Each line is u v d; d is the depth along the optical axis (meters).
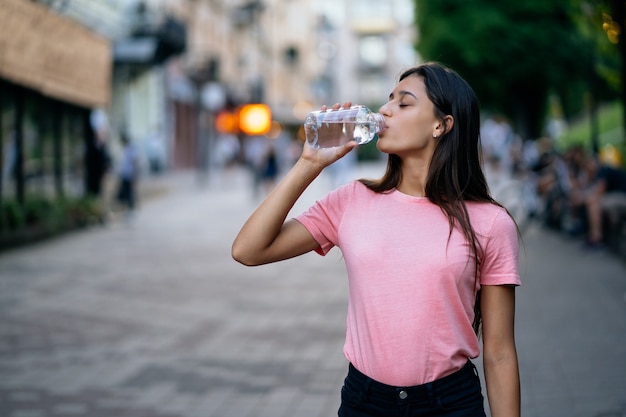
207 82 38.69
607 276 10.52
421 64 2.65
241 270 12.00
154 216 20.89
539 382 5.88
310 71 73.25
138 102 31.80
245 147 52.56
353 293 2.56
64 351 7.20
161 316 8.71
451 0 29.75
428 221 2.51
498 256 2.51
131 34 26.06
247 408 5.54
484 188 2.61
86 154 20.31
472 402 2.51
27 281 10.94
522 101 31.25
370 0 90.31
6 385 6.15
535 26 29.22
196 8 39.25
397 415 2.49
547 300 8.96
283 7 63.22
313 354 7.00
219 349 7.22
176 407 5.59
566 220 15.88
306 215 2.66
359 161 62.00
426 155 2.59
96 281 10.96
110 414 5.45
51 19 16.34
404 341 2.46
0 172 14.84
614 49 12.49
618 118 31.33
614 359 6.41
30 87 15.70
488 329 2.55
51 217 16.16
